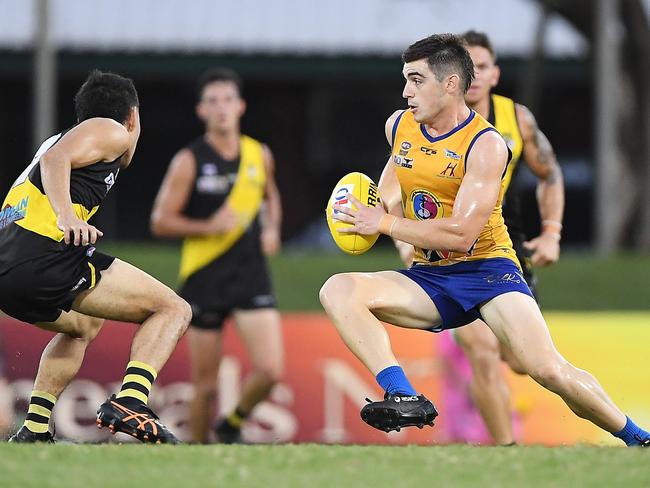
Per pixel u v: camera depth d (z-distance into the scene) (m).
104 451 18.59
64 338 23.30
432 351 35.19
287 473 17.28
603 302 47.09
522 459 18.56
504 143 22.05
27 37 72.38
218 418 35.69
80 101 22.62
